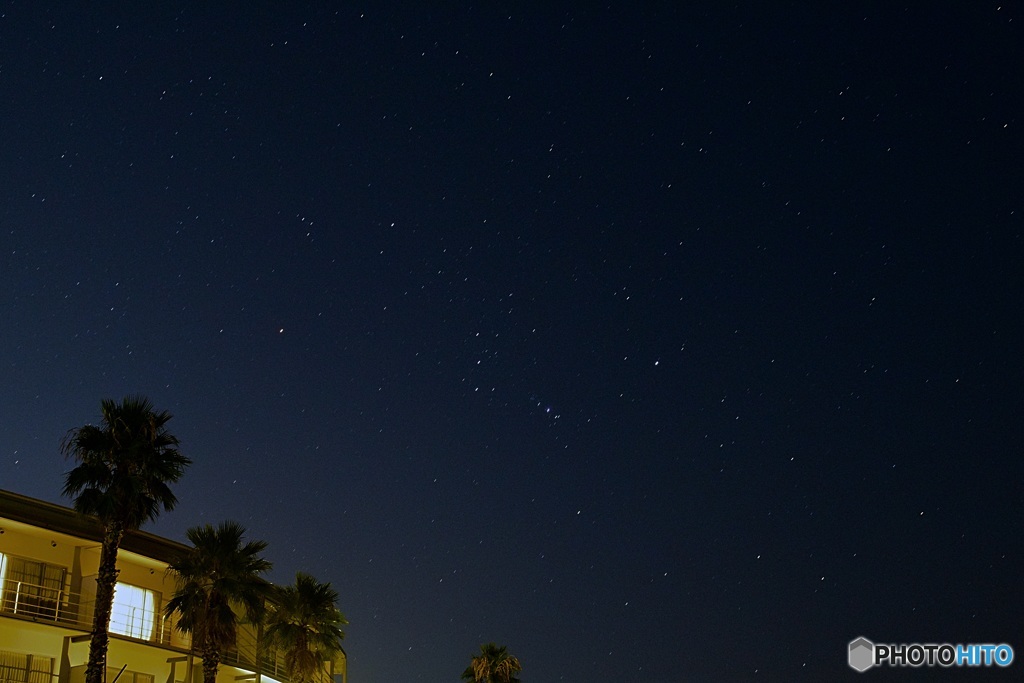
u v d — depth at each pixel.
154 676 40.22
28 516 37.31
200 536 36.91
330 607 42.50
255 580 37.59
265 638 41.47
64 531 38.19
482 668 51.62
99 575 31.84
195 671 42.78
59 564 38.72
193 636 35.72
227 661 43.12
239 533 37.22
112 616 39.62
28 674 36.12
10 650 35.78
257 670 44.78
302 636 41.31
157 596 42.00
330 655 42.31
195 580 36.41
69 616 38.03
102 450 33.06
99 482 32.91
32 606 37.12
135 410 33.94
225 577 36.16
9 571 36.94
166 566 42.06
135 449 32.84
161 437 34.41
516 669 52.41
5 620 35.44
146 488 33.56
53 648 36.97
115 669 38.66
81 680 37.03
